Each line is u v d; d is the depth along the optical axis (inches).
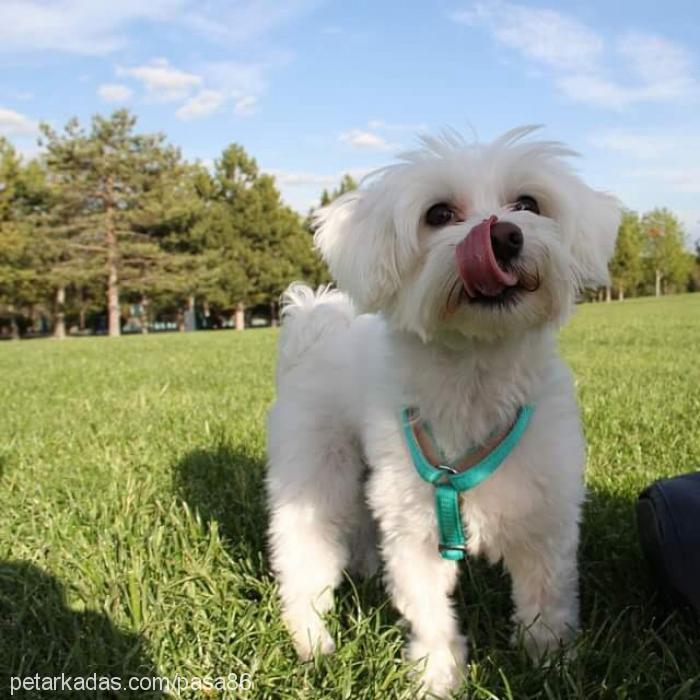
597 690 16.8
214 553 24.1
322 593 21.9
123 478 32.2
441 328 18.2
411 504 19.3
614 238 20.8
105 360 100.1
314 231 22.1
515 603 20.1
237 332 217.2
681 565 18.8
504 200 19.7
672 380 58.0
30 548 24.8
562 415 19.2
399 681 17.8
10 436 42.4
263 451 36.3
